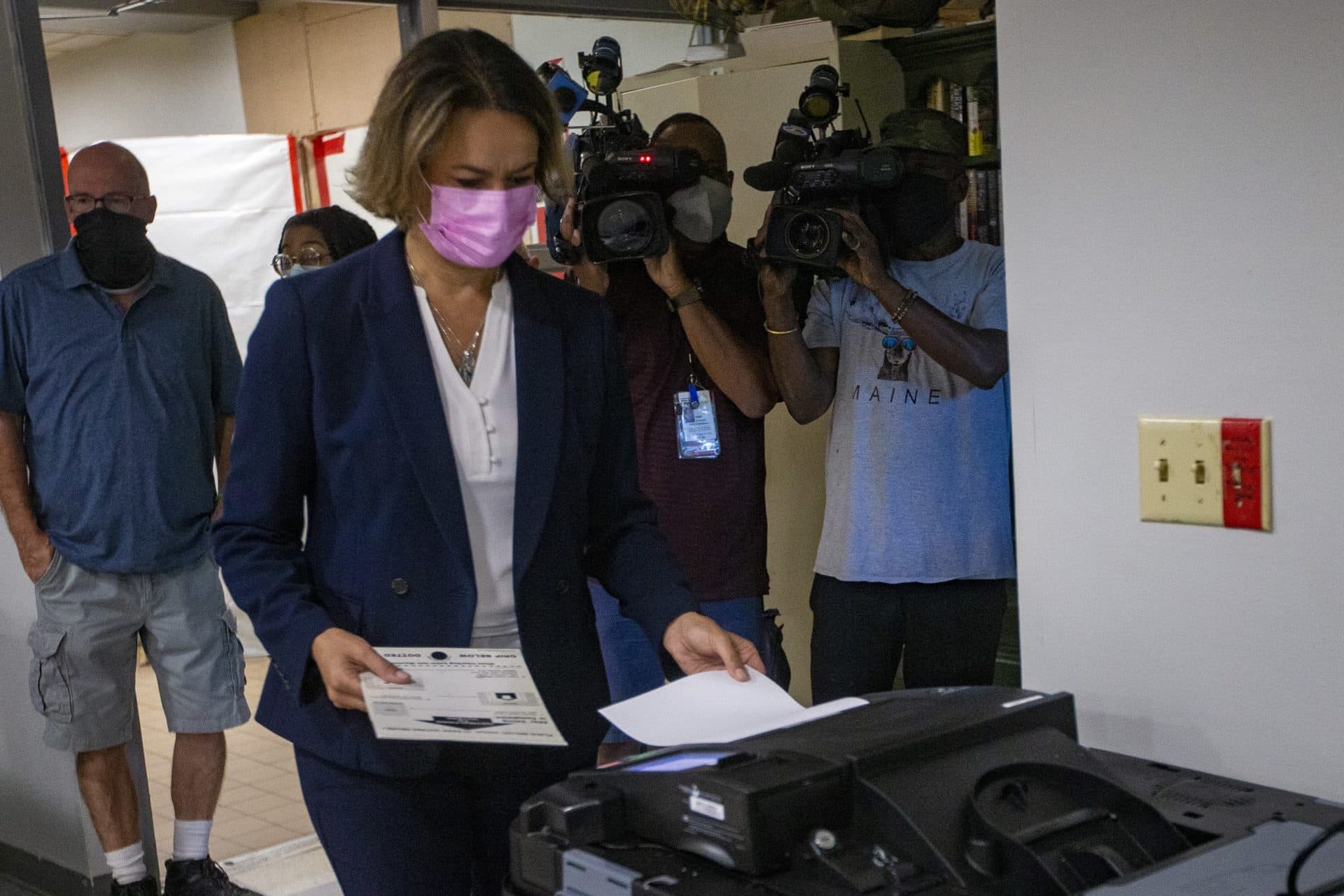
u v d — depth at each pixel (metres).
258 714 1.44
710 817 0.97
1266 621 1.28
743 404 2.39
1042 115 1.38
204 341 2.81
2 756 3.09
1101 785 0.99
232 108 4.96
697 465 2.41
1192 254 1.29
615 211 2.27
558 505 1.39
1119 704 1.42
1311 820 1.01
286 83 4.71
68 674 2.68
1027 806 0.98
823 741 1.05
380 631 1.34
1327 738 1.25
